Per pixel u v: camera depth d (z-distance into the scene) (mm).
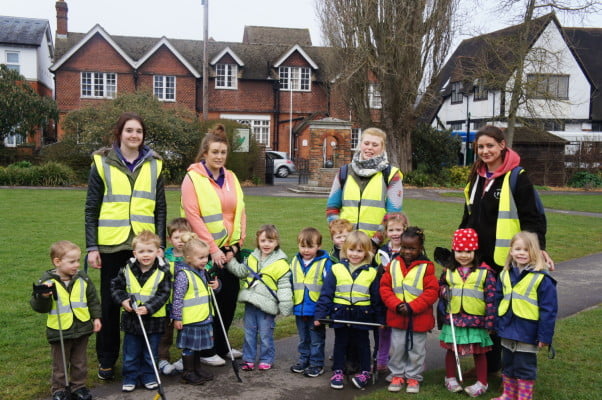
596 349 5242
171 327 4949
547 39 28906
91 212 4629
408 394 4375
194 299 4629
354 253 4668
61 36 38281
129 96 24656
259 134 37062
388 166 5109
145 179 4734
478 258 4426
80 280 4309
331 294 4707
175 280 4637
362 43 25469
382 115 27312
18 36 35062
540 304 4016
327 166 22359
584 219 15422
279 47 38469
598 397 4215
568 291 7629
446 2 25344
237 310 6609
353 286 4656
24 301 6500
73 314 4215
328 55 28500
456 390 4383
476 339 4312
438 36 25734
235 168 25391
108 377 4629
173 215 13773
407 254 4551
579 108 36469
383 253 4871
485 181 4590
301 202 17797
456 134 31828
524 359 4070
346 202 5156
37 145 34250
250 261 5078
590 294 7469
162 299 4434
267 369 4941
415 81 26031
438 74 26750
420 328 4465
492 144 4410
